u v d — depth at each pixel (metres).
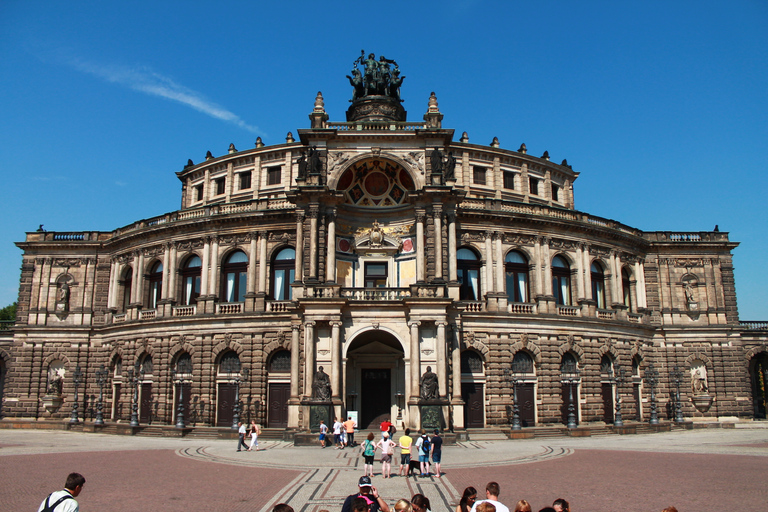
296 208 54.03
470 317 55.72
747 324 73.62
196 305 59.66
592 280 64.50
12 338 72.19
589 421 58.28
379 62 63.12
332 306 48.28
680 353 68.88
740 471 30.41
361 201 56.75
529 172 69.81
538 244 60.94
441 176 52.06
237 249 60.59
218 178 70.69
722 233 71.94
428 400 45.84
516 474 29.81
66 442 48.16
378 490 25.67
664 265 70.88
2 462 34.31
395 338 51.06
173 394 59.00
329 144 53.66
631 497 23.66
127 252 67.38
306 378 47.31
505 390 55.44
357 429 51.34
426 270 51.25
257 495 24.59
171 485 26.95
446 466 33.06
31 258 70.94
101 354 67.88
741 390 68.38
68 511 11.88
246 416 55.19
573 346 58.97
